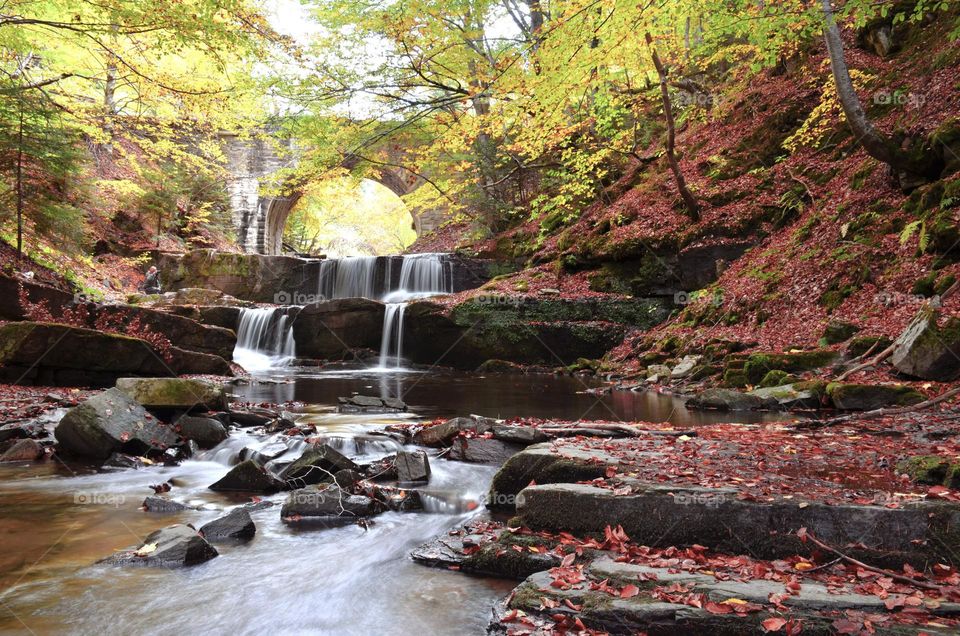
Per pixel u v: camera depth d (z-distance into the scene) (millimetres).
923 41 15508
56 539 4180
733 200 17734
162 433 6965
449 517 4812
